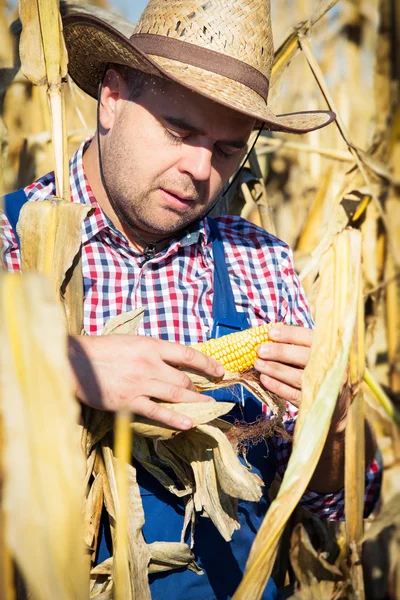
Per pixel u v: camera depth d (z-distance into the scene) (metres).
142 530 1.97
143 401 1.72
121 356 1.75
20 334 0.89
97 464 1.89
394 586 3.22
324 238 2.87
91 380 1.71
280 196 4.22
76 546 0.92
